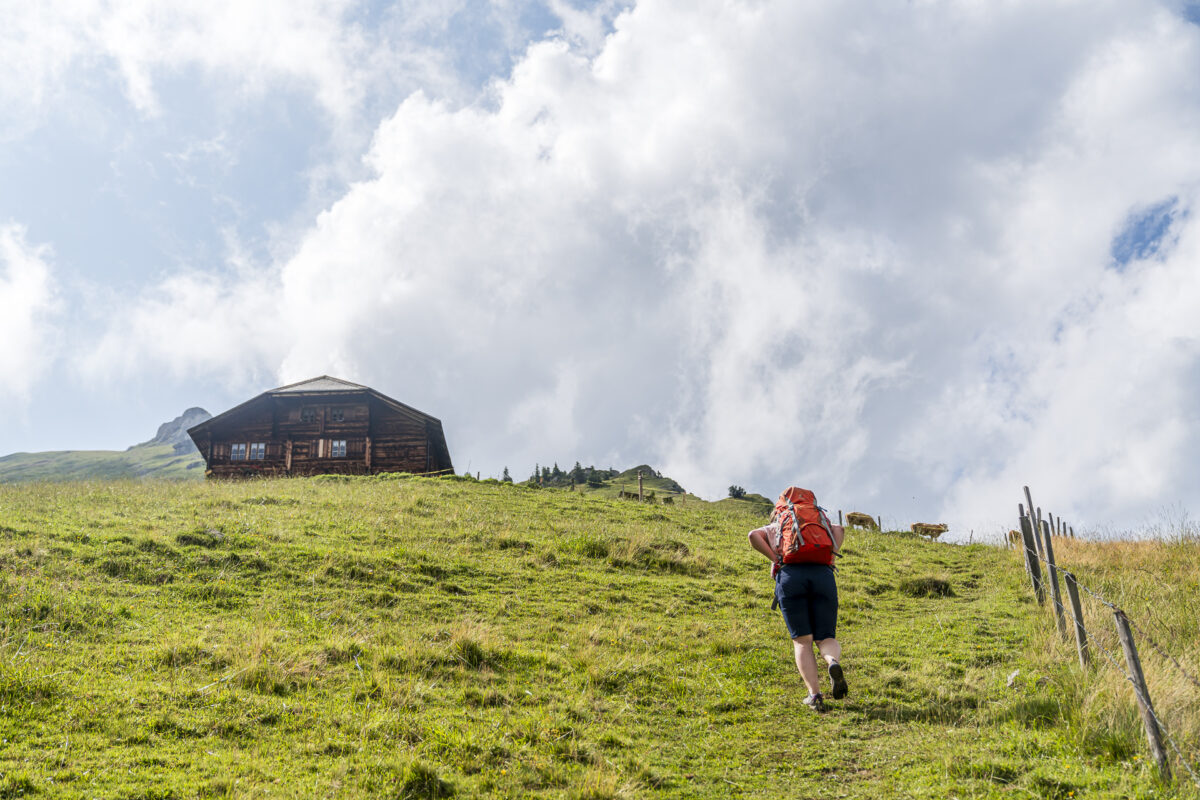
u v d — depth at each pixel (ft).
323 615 34.19
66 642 27.66
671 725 23.53
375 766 19.01
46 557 38.50
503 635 33.17
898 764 19.30
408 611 36.29
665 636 34.40
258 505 61.72
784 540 22.79
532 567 48.85
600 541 55.36
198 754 19.39
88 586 35.12
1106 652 22.38
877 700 24.89
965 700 24.11
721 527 75.51
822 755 20.52
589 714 23.73
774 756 20.65
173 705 22.49
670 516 79.61
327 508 62.54
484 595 40.81
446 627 33.47
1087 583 41.96
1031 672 25.91
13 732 19.49
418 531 55.93
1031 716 21.31
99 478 78.13
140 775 17.75
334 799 16.97
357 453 132.77
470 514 66.23
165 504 58.13
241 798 16.69
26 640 27.04
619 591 43.93
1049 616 32.91
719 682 27.48
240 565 41.19
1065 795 15.84
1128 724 18.58
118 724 20.59
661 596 43.75
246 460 133.28
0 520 45.47
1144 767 16.17
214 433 134.72
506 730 21.86
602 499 89.45
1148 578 41.70
